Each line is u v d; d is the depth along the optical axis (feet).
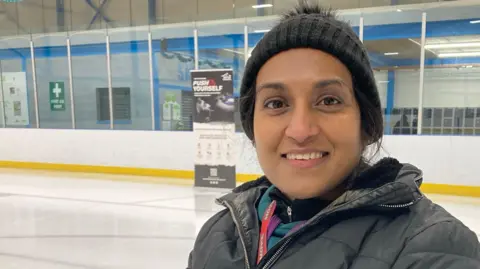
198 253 2.76
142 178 22.65
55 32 28.32
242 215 2.62
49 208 15.31
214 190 18.67
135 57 27.14
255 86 2.44
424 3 19.54
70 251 10.46
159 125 25.89
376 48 21.57
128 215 14.10
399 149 18.53
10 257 10.05
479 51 19.67
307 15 2.16
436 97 20.88
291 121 2.03
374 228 2.00
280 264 2.09
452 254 1.76
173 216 13.91
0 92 30.09
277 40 2.11
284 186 2.14
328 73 2.00
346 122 2.02
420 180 2.25
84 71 28.58
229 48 24.35
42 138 26.48
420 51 20.04
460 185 17.57
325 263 1.94
